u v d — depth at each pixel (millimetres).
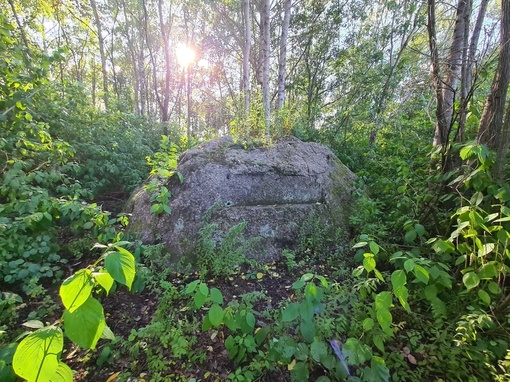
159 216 2820
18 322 1925
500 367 1390
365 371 1396
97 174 4098
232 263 2457
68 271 2504
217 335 1849
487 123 2129
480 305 1733
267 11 6180
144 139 5723
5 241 2061
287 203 3082
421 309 1904
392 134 4816
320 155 3701
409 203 2561
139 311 2072
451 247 1722
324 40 10969
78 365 1650
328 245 2812
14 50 2777
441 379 1456
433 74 2469
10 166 2602
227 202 2914
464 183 1947
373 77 7918
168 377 1556
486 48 2160
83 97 4461
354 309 1846
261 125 3814
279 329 1732
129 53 15023
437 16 3047
